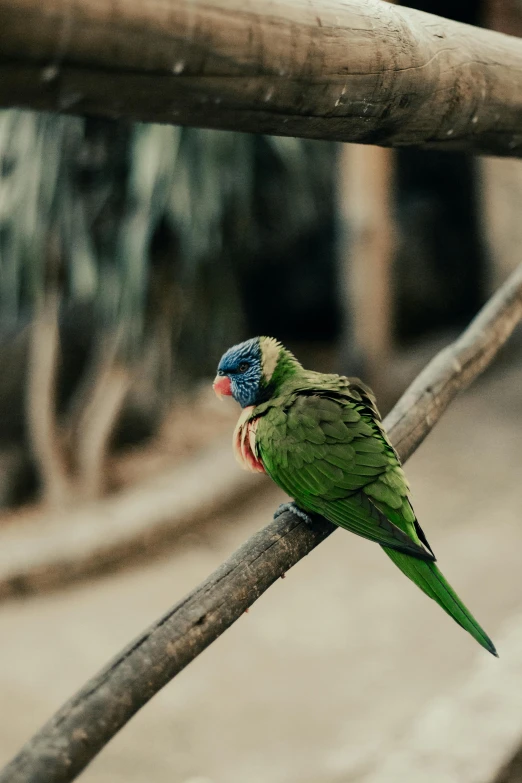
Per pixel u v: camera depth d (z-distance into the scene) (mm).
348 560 4977
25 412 6055
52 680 4039
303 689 3920
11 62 702
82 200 5113
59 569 4879
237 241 5613
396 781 2656
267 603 4617
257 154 5438
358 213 6039
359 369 6285
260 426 1811
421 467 5809
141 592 4785
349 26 939
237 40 805
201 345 6141
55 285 5438
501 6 5727
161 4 732
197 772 3430
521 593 4410
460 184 8094
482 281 7711
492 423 6215
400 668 4004
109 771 3451
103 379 5750
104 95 775
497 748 2740
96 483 5746
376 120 1065
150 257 5359
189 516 5324
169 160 4828
